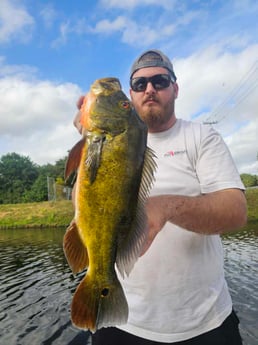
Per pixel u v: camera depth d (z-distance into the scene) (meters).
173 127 0.87
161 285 0.79
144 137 0.61
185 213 0.60
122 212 0.58
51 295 3.44
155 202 0.60
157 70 0.86
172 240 0.79
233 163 0.80
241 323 2.53
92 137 0.58
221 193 0.68
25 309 3.08
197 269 0.79
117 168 0.57
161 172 0.83
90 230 0.57
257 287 3.26
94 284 0.56
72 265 0.56
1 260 5.18
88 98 0.61
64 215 10.48
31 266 4.70
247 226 7.59
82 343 2.45
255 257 4.41
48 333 2.61
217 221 0.63
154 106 0.85
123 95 0.61
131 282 0.81
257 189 10.16
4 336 2.57
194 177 0.82
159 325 0.78
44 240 7.19
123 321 0.56
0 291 3.61
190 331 0.77
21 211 10.95
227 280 3.52
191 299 0.78
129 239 0.58
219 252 0.86
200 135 0.83
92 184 0.57
